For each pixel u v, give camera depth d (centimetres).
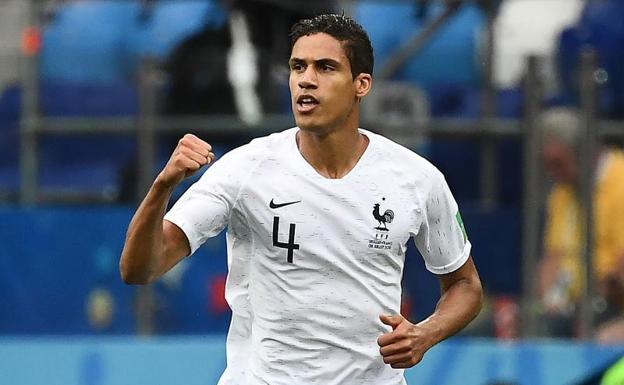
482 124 2981
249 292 1747
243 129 2961
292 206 1706
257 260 1727
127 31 3297
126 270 1639
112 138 3039
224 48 3142
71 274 2855
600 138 2919
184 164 1579
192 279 2864
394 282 1753
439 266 1848
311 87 1686
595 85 2864
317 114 1684
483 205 2981
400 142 2964
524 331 2853
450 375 2717
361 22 3316
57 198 3017
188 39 3134
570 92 2936
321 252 1705
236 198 1711
